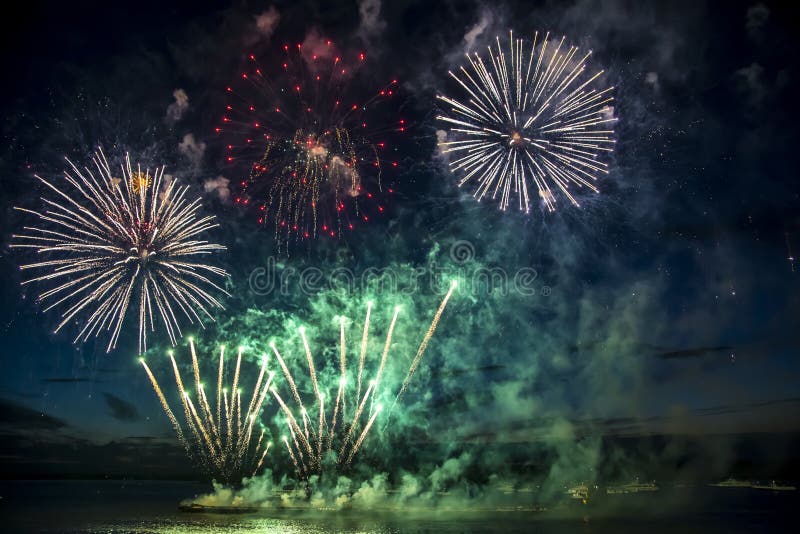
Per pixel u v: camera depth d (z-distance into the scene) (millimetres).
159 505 83438
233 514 55719
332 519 52062
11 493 128625
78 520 59656
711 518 60312
